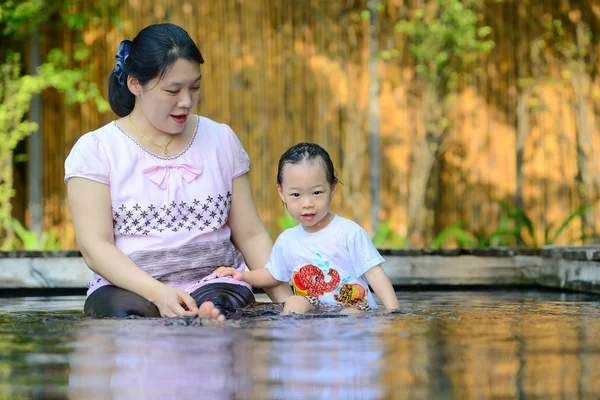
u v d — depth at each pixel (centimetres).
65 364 270
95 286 477
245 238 523
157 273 472
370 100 1277
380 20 1288
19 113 1241
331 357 279
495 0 1302
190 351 295
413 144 1282
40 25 1279
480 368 257
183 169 484
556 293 665
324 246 501
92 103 1279
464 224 1293
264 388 230
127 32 1277
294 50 1280
